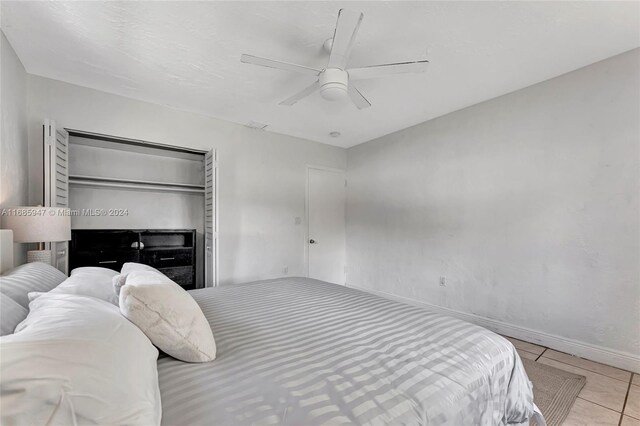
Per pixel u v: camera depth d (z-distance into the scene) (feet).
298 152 14.02
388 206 13.33
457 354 3.68
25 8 5.49
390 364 3.35
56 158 7.74
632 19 5.76
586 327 7.47
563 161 7.92
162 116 10.24
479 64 7.44
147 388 2.26
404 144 12.57
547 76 8.04
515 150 8.91
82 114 8.76
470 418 3.05
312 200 14.53
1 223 5.83
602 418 5.13
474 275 9.93
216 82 8.54
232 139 11.94
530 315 8.52
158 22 5.95
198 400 2.58
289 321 4.79
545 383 6.21
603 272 7.23
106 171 10.62
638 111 6.75
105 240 10.30
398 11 5.54
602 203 7.26
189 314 3.44
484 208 9.68
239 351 3.65
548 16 5.69
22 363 1.82
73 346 2.08
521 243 8.75
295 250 13.91
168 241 11.87
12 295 3.69
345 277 15.74
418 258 11.88
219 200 11.66
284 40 6.52
